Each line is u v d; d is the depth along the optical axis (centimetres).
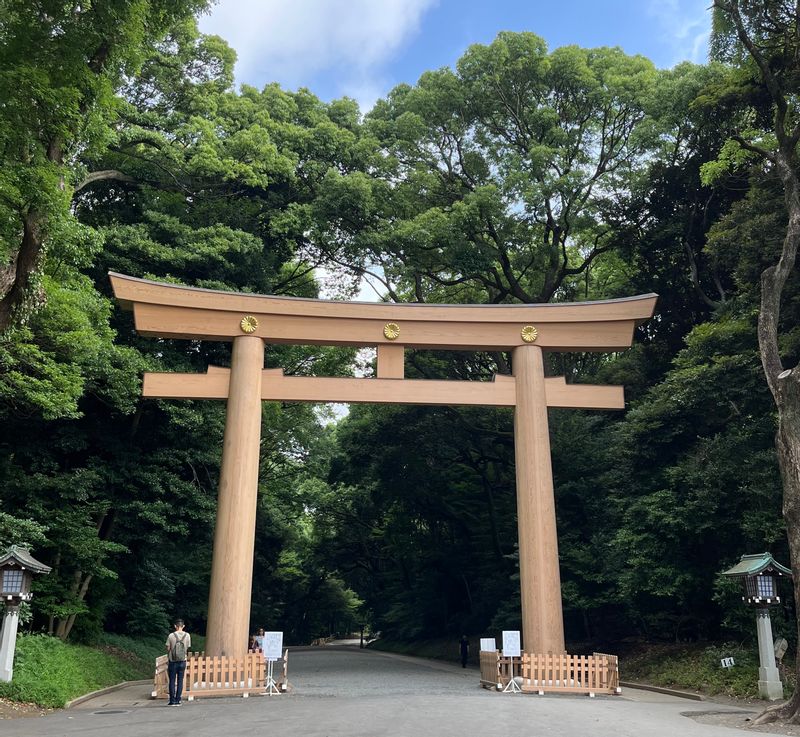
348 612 6731
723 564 1777
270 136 2720
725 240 1938
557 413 2700
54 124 1122
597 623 2580
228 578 1499
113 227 2105
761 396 1762
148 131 2202
